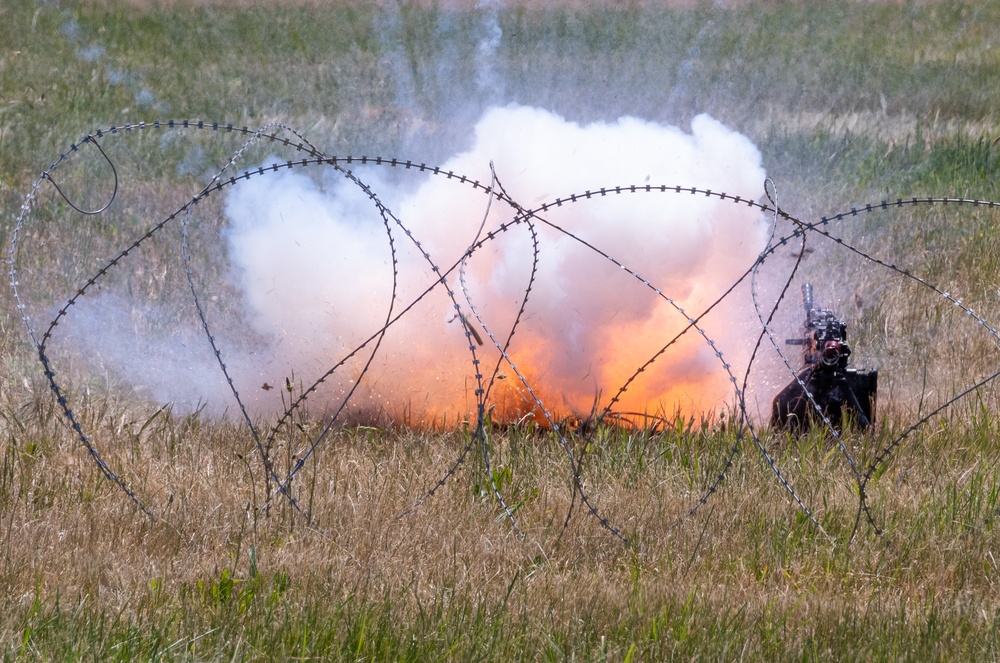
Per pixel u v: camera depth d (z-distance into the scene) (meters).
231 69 75.50
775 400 24.95
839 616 17.58
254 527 19.86
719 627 17.08
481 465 22.41
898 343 31.83
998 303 34.56
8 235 38.97
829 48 89.00
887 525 20.69
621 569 19.25
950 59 85.12
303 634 16.19
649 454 23.50
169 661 15.60
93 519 20.03
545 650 16.38
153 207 43.44
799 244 39.25
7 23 86.62
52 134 55.16
